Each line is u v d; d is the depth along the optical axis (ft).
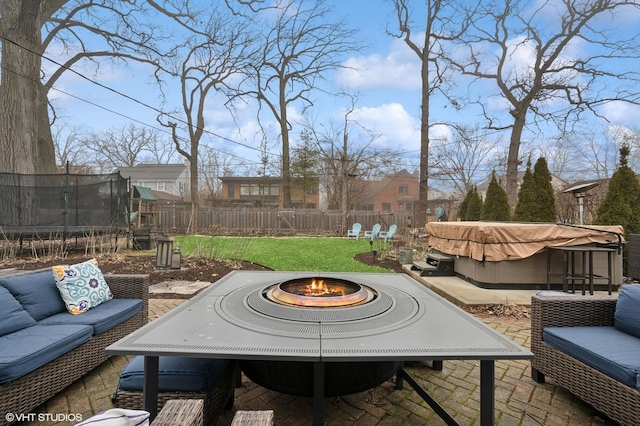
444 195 85.76
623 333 7.66
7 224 25.98
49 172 45.19
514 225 16.46
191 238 38.55
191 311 6.75
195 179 71.15
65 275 9.41
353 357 4.83
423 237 38.19
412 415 7.07
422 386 8.18
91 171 90.02
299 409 7.30
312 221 61.00
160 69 60.85
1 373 6.01
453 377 8.66
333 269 22.99
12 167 30.71
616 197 22.02
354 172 72.13
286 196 71.41
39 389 6.76
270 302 7.12
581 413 7.07
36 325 8.14
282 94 71.77
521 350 5.08
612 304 8.25
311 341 5.33
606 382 6.41
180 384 5.88
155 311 13.82
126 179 33.55
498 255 16.02
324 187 84.23
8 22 30.45
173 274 20.86
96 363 8.48
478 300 14.35
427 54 55.52
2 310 7.63
